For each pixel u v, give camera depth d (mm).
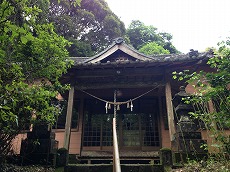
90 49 21156
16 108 4664
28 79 5344
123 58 9055
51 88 5703
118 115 10453
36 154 6234
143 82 8805
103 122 10375
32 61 5129
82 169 5965
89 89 9172
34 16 5234
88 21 22531
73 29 20984
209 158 5352
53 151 6523
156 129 10141
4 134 4973
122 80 8922
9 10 2939
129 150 9719
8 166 5566
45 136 6441
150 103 10586
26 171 5512
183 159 5758
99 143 10016
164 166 5770
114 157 2457
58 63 5578
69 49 19484
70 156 8172
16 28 2713
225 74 4223
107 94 10320
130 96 10594
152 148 9773
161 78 8852
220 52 4625
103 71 8766
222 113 4465
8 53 4582
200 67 10320
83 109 10602
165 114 10266
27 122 5312
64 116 10742
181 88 7117
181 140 6031
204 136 7234
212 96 4648
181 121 6328
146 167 5812
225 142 4516
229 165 4488
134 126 10219
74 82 8789
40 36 5309
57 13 21125
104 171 5910
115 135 3541
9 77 4227
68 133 7660
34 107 5105
